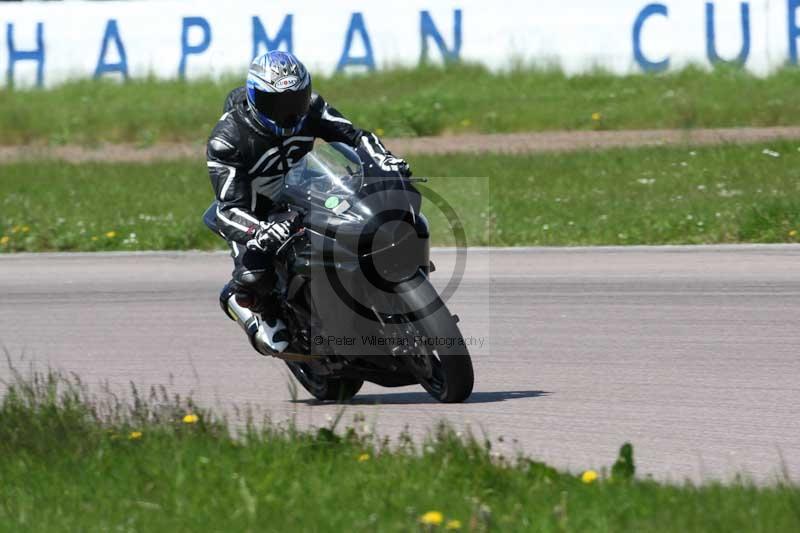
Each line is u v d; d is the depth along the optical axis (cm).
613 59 8294
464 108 7900
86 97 8781
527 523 1532
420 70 8494
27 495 1750
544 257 4250
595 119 7450
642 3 8188
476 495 1664
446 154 6556
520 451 1886
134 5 8838
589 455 2023
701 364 2738
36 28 8950
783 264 3906
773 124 7238
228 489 1717
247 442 1961
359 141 2398
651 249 4297
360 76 8519
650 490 1655
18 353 3231
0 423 2117
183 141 7981
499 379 2683
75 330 3488
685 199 5100
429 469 1758
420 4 8481
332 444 1902
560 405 2402
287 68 2284
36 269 4506
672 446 2070
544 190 5550
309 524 1560
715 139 6794
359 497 1664
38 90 8956
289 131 2334
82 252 4838
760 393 2447
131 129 8138
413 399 2552
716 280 3722
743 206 4756
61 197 6053
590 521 1525
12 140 8256
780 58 8006
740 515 1522
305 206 2262
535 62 8419
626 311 3372
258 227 2294
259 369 2919
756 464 1934
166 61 8844
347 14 8544
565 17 8338
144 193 6066
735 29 8050
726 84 7912
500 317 3381
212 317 3575
